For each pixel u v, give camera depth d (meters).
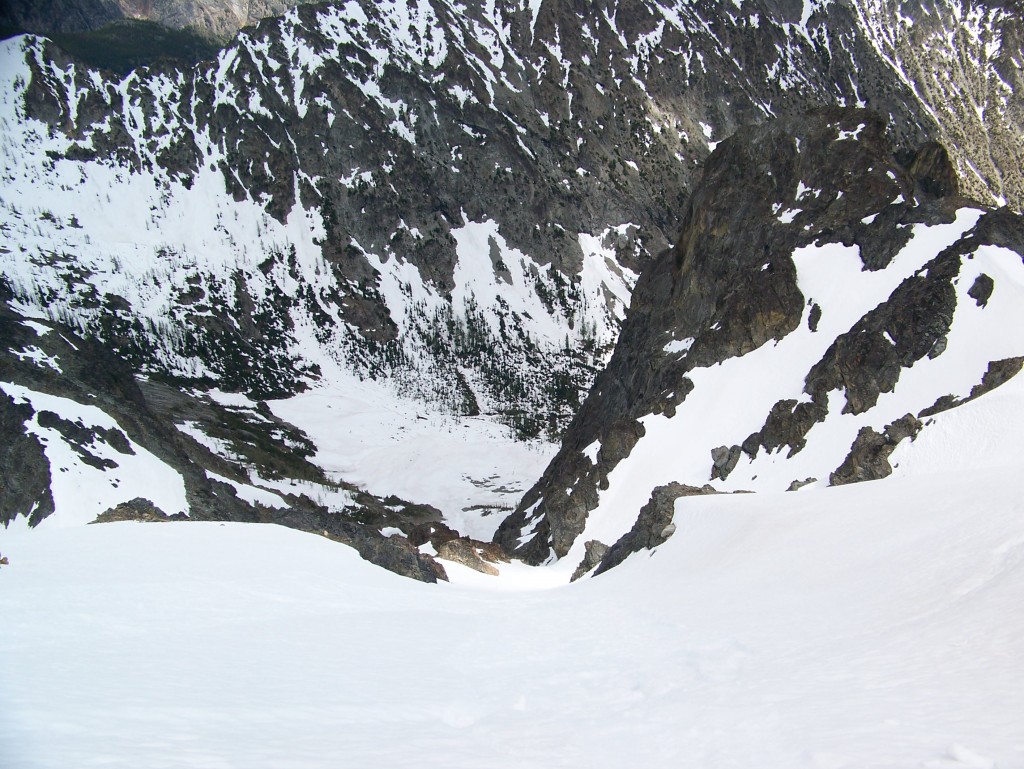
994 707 12.16
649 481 77.06
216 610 27.84
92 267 188.38
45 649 20.81
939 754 10.25
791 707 13.78
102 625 24.19
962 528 25.50
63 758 11.04
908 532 27.83
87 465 74.12
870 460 54.25
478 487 157.00
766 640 20.92
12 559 34.19
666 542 47.53
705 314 91.94
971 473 32.16
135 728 13.11
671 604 30.08
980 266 64.06
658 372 92.31
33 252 185.12
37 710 13.77
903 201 78.50
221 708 14.90
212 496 82.81
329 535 63.84
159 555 36.44
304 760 11.70
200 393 166.88
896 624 19.61
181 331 181.25
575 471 91.12
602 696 16.98
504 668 20.66
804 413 67.12
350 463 159.62
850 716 12.71
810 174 89.69
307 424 170.25
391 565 49.31
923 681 14.30
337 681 18.22
